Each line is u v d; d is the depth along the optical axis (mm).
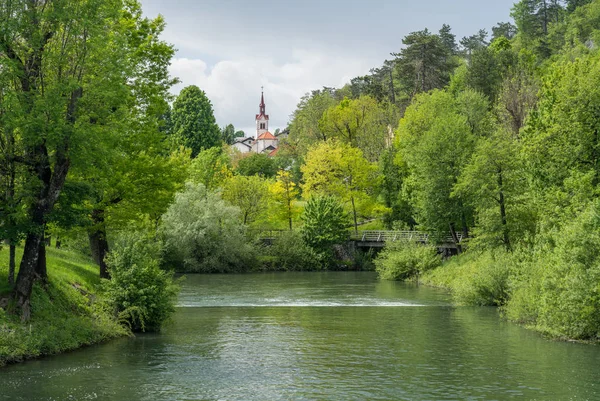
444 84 112062
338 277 64375
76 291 27312
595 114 36312
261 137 191500
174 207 68750
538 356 22422
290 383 18125
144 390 17125
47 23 21312
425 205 58125
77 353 22141
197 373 19375
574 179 33688
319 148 86812
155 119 31984
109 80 22375
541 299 27516
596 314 25156
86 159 21359
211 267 70000
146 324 27969
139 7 32688
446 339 26125
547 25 143125
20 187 21484
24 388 17031
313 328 29266
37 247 22062
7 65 19875
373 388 17578
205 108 115875
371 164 88125
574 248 26203
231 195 79875
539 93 44188
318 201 77375
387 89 136000
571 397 16625
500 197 44281
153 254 28938
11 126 19531
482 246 45688
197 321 31656
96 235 33250
